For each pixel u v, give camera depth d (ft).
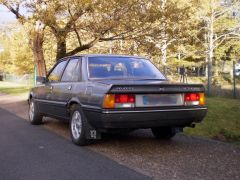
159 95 19.93
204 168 17.25
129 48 53.42
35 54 52.08
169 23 50.37
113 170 17.10
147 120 19.57
